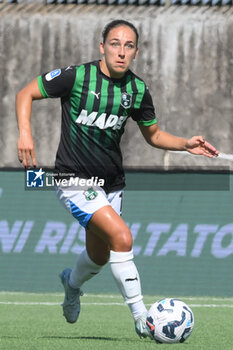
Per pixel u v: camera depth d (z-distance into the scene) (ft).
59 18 187.42
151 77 183.21
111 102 70.64
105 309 122.11
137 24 185.47
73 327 92.84
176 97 182.09
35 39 186.80
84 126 71.26
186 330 69.31
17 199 159.12
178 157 177.47
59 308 120.88
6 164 182.60
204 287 157.79
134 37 69.77
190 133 180.96
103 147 72.08
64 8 188.03
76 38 186.91
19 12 187.83
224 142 180.24
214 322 102.17
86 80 70.38
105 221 68.80
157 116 181.57
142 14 186.39
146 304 133.39
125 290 69.31
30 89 70.33
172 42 184.24
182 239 159.53
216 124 180.96
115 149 72.84
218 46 183.73
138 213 160.76
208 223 159.74
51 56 186.29
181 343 72.49
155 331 69.15
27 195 159.02
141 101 72.23
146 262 158.81
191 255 158.81
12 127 183.21
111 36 69.26
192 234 159.53
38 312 113.70
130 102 71.36
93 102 70.38
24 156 67.62
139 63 183.73
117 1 187.93
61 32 186.80
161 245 159.63
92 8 188.03
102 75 70.79
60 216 159.12
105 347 68.54
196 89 182.39
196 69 183.11
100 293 155.74
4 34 186.50
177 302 69.92
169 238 159.63
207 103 181.57
